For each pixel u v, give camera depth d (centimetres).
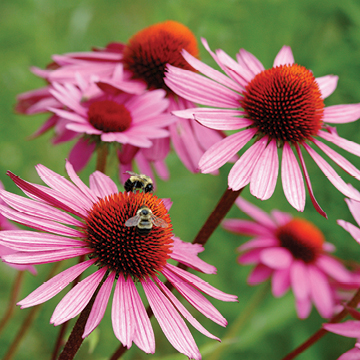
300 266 63
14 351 54
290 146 49
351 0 69
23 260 43
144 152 54
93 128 52
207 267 46
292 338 67
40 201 45
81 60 57
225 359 66
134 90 55
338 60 68
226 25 68
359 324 47
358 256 69
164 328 44
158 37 56
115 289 44
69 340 44
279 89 49
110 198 46
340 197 68
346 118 51
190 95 48
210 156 47
